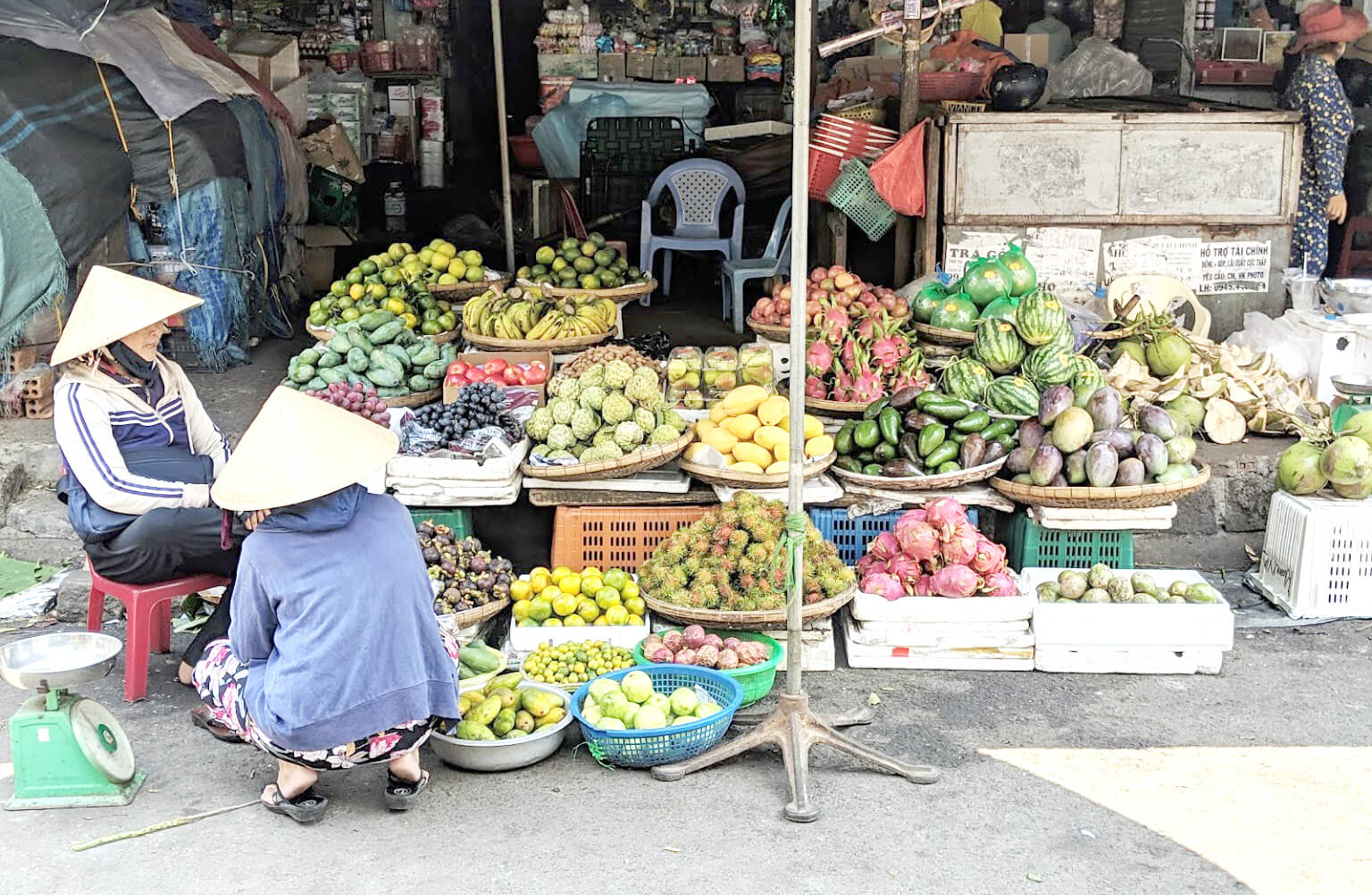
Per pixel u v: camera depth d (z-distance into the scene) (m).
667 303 8.35
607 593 4.38
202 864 3.32
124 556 4.06
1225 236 6.29
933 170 6.31
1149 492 4.50
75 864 3.33
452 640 3.69
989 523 5.00
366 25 11.14
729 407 4.78
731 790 3.69
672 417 4.76
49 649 3.57
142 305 4.06
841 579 4.38
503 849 3.38
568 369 5.30
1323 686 4.29
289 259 8.27
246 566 3.30
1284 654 4.54
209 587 4.24
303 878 3.26
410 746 3.46
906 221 6.73
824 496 4.68
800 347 3.62
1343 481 4.78
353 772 3.82
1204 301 6.34
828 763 3.84
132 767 3.70
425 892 3.20
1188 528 5.22
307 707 3.27
